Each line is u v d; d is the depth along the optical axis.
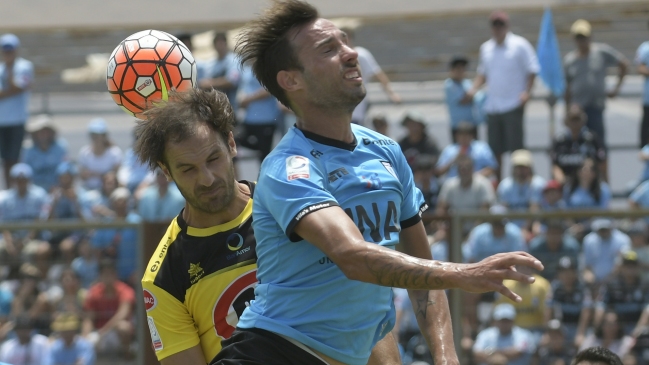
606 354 14.44
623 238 25.12
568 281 24.67
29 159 37.66
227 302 11.19
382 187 9.77
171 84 11.86
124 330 25.34
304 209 9.03
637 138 38.94
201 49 41.66
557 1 44.84
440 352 10.75
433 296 11.10
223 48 35.25
